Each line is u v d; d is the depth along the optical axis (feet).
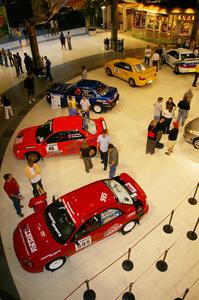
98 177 34.99
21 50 79.66
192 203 31.12
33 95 51.83
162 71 64.90
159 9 81.35
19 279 24.57
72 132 36.01
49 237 24.61
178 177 34.73
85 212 25.05
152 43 84.43
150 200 31.58
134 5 88.38
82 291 23.70
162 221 29.17
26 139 36.81
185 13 77.97
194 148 39.52
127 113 48.14
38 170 29.14
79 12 99.91
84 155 33.32
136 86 57.21
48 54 77.05
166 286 23.79
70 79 61.67
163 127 38.50
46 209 26.81
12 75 64.49
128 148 39.68
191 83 58.75
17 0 53.47
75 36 92.63
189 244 27.02
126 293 23.03
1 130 44.65
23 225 26.27
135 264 25.41
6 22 84.99
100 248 26.76
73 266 25.44
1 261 25.94
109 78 61.62
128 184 28.96
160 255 26.08
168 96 53.47
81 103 41.88
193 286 23.77
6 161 37.83
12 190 27.17
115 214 25.98
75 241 24.50
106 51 78.59
